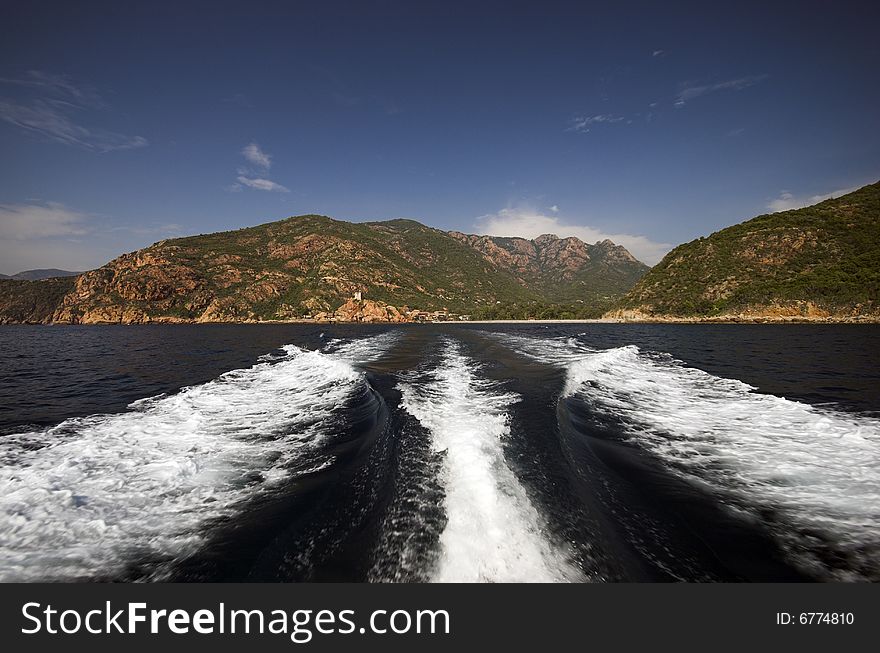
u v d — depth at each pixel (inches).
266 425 293.0
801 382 474.0
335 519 157.6
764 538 149.6
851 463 217.5
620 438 259.8
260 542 145.6
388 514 155.9
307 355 762.2
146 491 184.9
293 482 194.9
